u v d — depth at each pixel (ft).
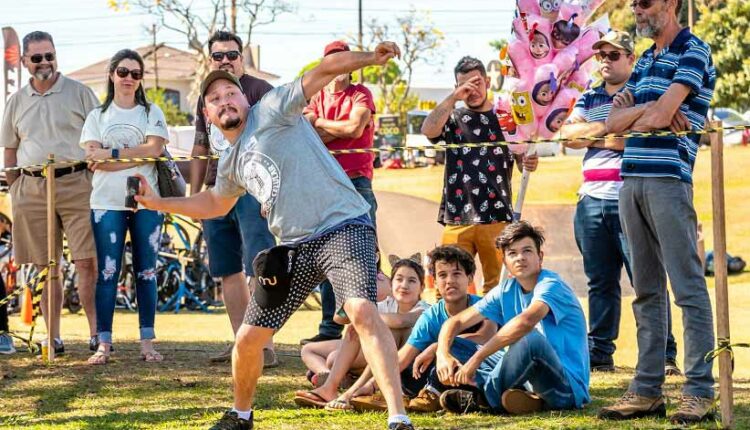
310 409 19.12
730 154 111.34
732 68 133.28
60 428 17.88
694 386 16.69
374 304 15.51
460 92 23.65
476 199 23.94
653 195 16.75
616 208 23.27
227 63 24.08
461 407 18.45
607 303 23.82
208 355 25.73
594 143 23.25
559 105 24.09
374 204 24.66
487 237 23.99
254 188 16.24
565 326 19.03
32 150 26.03
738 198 86.99
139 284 24.77
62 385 21.71
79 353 25.84
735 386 21.44
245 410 16.89
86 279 25.82
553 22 24.27
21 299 43.78
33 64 25.77
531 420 17.51
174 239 53.42
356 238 15.75
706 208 79.05
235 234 24.04
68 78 26.45
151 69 222.69
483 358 18.22
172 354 25.96
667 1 17.12
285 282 15.94
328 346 21.71
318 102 24.63
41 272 24.61
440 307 19.88
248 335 16.17
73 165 25.52
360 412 18.69
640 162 16.92
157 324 39.19
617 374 23.26
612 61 22.90
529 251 19.20
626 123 17.02
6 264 44.86
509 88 24.52
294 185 15.85
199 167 24.80
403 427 14.97
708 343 16.62
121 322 40.55
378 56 15.53
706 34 134.82
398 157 151.64
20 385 21.79
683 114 16.76
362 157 24.39
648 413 17.37
